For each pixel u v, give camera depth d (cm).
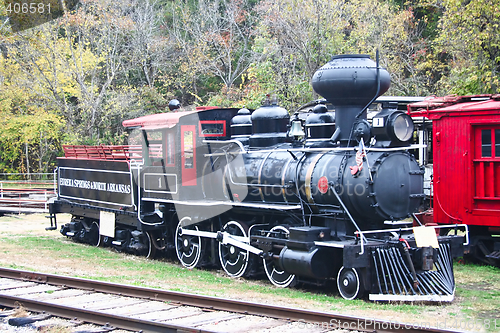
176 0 3978
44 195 2531
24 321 721
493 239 1188
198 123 1224
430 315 764
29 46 2947
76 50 3106
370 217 910
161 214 1352
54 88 2988
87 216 1586
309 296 907
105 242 1502
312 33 2452
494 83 1817
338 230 952
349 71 947
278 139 1113
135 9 3497
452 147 1244
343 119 984
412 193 936
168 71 3622
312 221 1026
